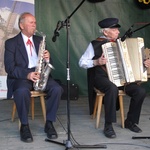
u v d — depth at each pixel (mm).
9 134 3117
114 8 5117
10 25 4801
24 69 3043
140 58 3100
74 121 3580
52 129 2990
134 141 2889
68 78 2646
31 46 3213
